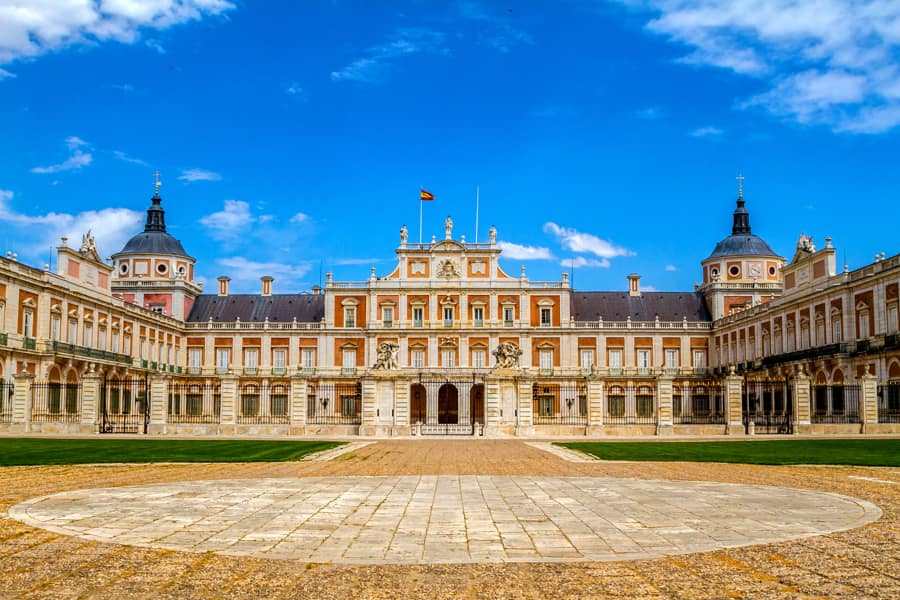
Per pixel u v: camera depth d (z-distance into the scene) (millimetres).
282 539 16453
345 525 17969
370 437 55062
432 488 24312
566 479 26859
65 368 74125
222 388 58812
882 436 52688
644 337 107438
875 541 16000
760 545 15734
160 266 109688
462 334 104562
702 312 112250
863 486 24516
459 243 105938
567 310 106062
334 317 106250
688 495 22625
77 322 78062
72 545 15750
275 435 57031
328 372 105312
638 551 15375
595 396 58469
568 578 13484
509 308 105812
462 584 13164
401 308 105312
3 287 65250
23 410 56719
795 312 82625
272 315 111438
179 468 30703
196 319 111625
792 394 58969
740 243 111688
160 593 12664
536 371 105125
